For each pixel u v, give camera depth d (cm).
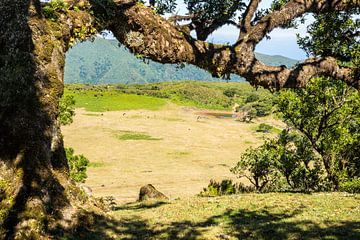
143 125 10388
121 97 14250
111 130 9300
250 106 13175
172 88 19300
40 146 971
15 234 862
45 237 887
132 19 1056
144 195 2606
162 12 1153
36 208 907
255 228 1323
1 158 930
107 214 1148
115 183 4878
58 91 1052
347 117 2302
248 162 2864
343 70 1267
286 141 2664
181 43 1084
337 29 1541
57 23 1077
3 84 979
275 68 1163
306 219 1477
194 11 1176
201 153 7462
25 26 1020
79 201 1067
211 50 1100
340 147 2297
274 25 1153
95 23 1087
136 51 1078
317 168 2619
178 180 5172
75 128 9312
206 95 18762
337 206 1723
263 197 2066
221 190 2852
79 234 961
